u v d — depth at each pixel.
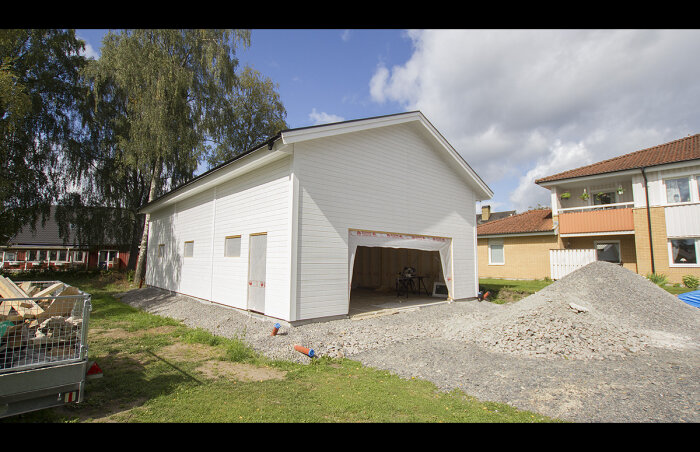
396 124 10.15
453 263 12.05
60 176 21.23
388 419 3.53
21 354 3.47
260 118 25.50
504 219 23.06
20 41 16.44
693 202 14.19
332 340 6.48
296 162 7.69
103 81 17.30
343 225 8.60
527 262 19.69
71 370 3.52
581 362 5.22
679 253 14.61
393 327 7.63
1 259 28.19
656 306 7.91
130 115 19.39
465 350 5.90
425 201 11.09
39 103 18.75
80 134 21.70
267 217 8.47
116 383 4.53
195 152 18.92
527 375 4.70
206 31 17.50
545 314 6.57
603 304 7.98
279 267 7.86
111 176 21.27
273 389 4.36
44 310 3.87
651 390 4.13
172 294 13.79
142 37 16.30
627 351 5.65
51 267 25.52
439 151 11.66
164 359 5.74
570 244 18.53
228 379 4.76
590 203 18.39
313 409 3.75
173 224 14.48
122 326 8.55
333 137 8.51
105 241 22.39
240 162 8.82
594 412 3.61
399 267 15.62
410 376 4.93
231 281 9.89
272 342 6.37
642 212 15.45
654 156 16.33
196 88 17.72
